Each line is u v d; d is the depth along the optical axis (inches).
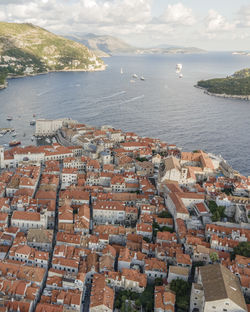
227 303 4805.6
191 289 5733.3
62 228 7834.6
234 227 7859.3
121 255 6668.3
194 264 6560.0
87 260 6712.6
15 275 6008.9
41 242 7298.2
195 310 5462.6
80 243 7239.2
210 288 5147.6
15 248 6806.1
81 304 5753.0
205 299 4940.9
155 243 7406.5
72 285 5895.7
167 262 6766.7
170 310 5349.4
